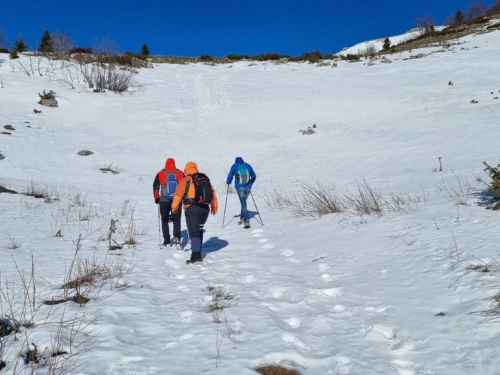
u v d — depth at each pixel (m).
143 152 20.41
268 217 9.77
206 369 2.80
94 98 27.66
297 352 2.99
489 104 21.56
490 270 4.02
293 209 9.93
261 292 4.50
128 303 4.12
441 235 5.43
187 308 4.04
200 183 6.02
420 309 3.60
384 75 32.38
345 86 30.19
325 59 45.44
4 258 5.61
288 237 7.32
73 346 3.12
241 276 5.23
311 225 7.86
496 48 36.16
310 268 5.30
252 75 37.38
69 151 19.34
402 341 3.15
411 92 26.70
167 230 7.18
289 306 4.00
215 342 3.20
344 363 2.88
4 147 18.17
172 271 5.59
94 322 3.57
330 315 3.72
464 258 4.47
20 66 32.12
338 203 8.93
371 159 16.08
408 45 47.12
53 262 5.59
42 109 24.59
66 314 3.73
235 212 10.99
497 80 26.66
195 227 6.01
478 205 6.56
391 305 3.79
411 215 6.79
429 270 4.39
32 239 6.94
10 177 14.57
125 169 17.94
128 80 32.34
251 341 3.21
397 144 17.56
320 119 24.14
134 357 2.98
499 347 2.81
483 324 3.12
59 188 13.64
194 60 46.84
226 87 32.94
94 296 4.29
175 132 23.53
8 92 26.09
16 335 3.27
